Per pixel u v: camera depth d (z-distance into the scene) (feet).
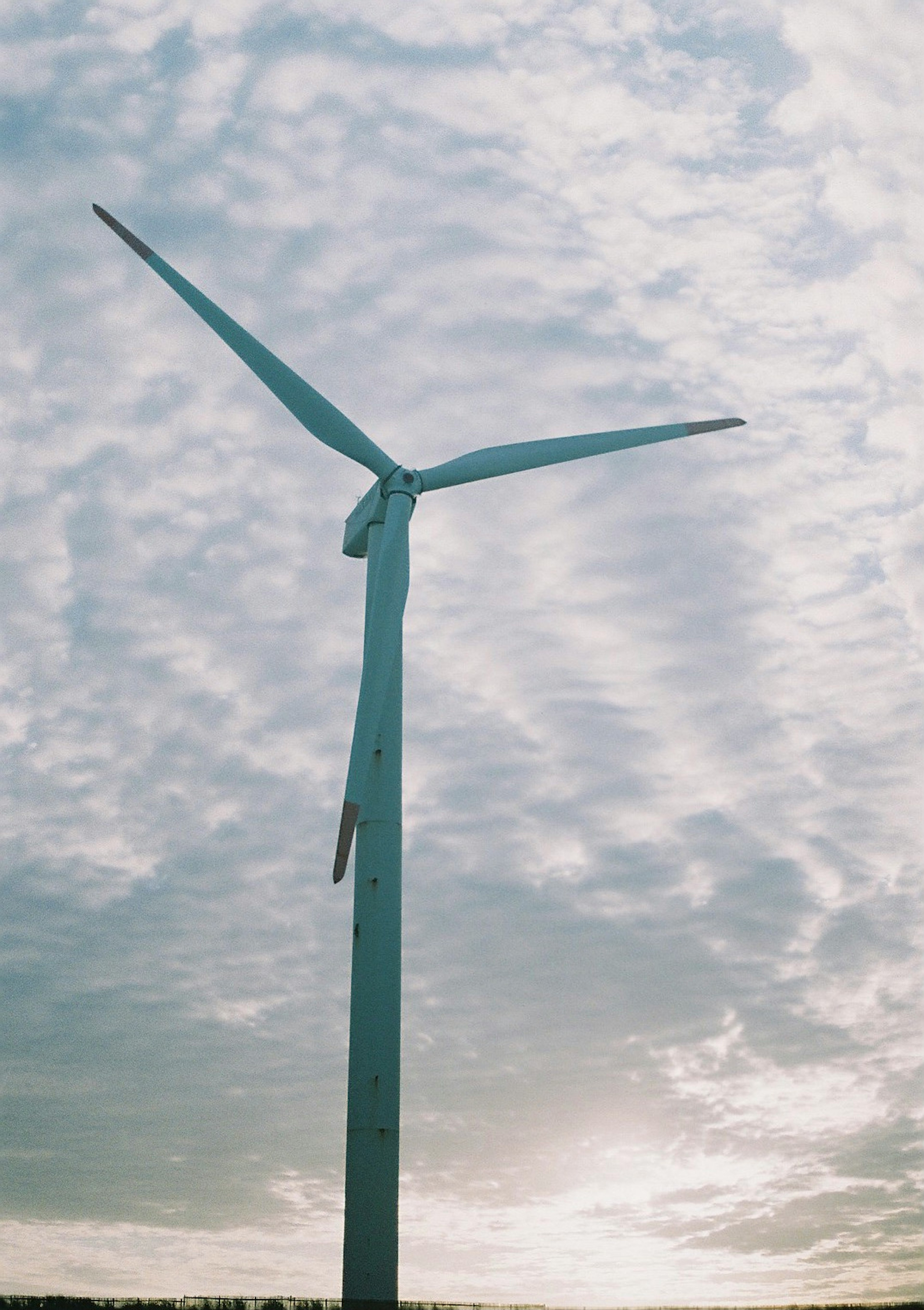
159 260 106.22
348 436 101.09
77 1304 94.27
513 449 106.32
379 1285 78.33
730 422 116.47
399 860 89.81
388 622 93.15
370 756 88.99
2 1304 94.17
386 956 86.33
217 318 103.81
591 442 110.01
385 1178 80.69
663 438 112.37
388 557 95.86
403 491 100.07
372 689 90.74
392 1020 84.89
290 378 102.58
